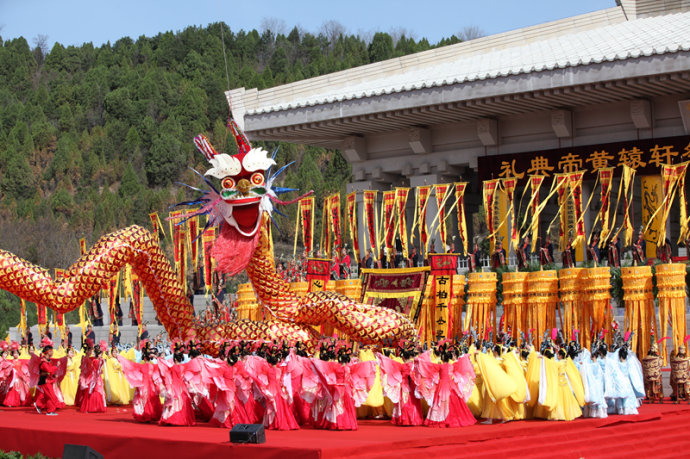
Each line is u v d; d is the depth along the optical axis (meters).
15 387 25.02
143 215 80.56
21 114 100.12
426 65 42.78
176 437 16.05
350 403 18.55
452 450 16.23
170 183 90.31
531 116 38.53
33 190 88.19
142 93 101.31
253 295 30.83
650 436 19.61
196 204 23.56
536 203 34.00
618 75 31.78
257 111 39.84
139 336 34.62
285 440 15.88
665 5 41.16
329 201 35.44
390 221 35.28
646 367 23.86
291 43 128.50
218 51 114.38
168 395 19.03
